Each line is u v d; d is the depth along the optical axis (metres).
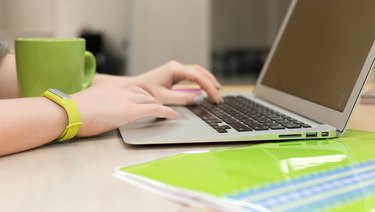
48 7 2.34
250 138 0.59
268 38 2.74
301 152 0.53
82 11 2.41
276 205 0.36
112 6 2.44
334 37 0.76
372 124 0.75
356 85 0.65
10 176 0.45
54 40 0.68
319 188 0.40
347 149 0.55
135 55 2.46
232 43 2.76
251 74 2.76
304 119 0.71
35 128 0.55
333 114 0.67
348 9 0.75
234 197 0.37
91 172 0.46
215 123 0.67
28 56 0.68
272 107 0.83
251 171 0.44
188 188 0.39
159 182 0.41
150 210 0.36
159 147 0.57
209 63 2.69
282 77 0.90
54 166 0.49
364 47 0.67
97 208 0.37
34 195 0.40
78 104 0.61
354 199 0.37
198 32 2.61
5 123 0.53
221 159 0.49
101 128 0.61
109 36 2.45
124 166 0.48
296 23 0.93
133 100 0.65
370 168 0.46
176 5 2.54
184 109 0.81
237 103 0.88
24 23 2.30
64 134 0.58
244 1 2.73
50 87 0.68
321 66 0.77
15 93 0.81
